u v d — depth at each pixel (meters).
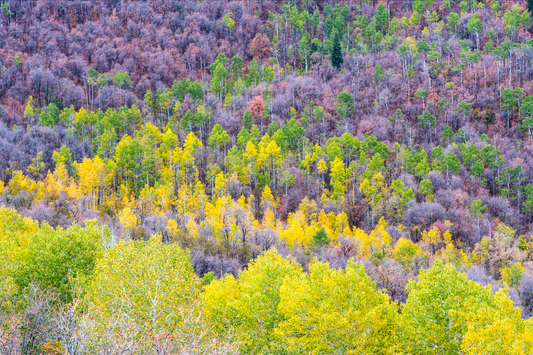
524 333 21.02
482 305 22.89
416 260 61.00
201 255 57.84
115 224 71.56
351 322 22.89
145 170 106.94
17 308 23.80
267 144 118.94
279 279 28.19
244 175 110.12
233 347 18.95
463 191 98.38
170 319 20.81
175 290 23.19
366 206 97.31
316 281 25.55
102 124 127.31
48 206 75.38
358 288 24.45
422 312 23.64
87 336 15.94
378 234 77.44
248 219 74.50
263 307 26.98
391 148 124.44
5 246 33.16
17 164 103.19
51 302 26.30
